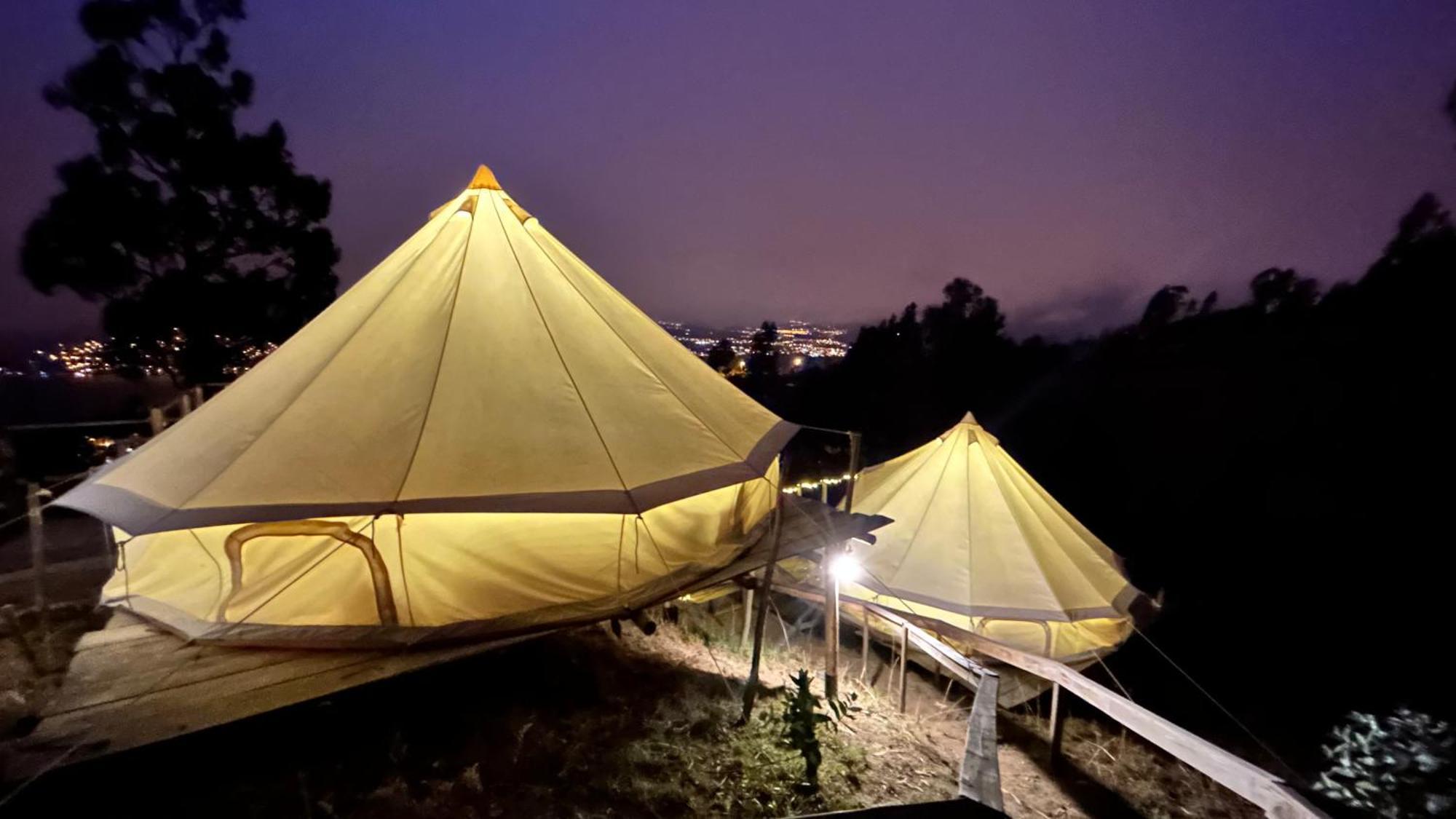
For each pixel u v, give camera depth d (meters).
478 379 5.03
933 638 6.02
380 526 4.36
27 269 10.55
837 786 4.31
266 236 11.92
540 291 5.71
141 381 12.15
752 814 3.86
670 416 5.60
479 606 4.58
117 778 3.17
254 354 12.60
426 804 3.45
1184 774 6.70
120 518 3.98
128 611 4.47
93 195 10.46
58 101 10.52
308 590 4.27
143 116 10.73
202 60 11.22
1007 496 9.28
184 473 4.34
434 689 4.55
